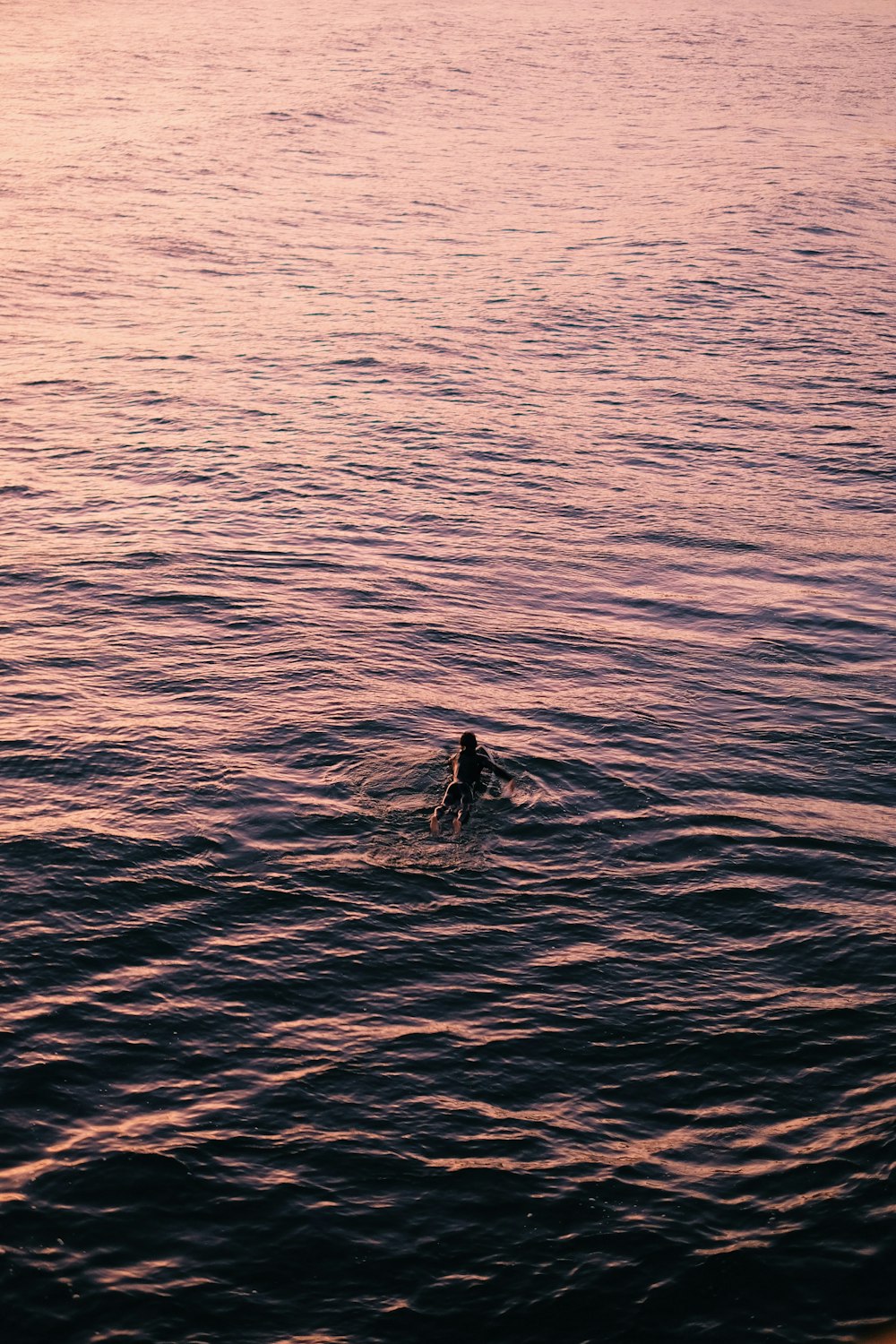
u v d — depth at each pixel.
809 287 36.88
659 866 11.57
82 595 17.17
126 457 22.81
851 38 86.38
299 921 10.56
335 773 12.82
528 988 9.92
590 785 12.87
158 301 33.19
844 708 14.98
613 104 65.69
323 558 18.84
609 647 16.38
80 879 10.98
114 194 44.06
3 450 22.88
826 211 45.69
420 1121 8.58
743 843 11.98
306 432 24.50
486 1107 8.72
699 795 12.80
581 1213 7.86
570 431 25.33
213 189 45.88
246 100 60.62
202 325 31.28
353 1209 7.86
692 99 67.69
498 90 67.50
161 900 10.77
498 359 29.70
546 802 12.48
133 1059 9.04
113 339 29.91
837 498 22.44
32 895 10.74
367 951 10.26
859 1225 7.76
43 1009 9.47
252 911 10.67
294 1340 7.02
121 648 15.62
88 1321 7.08
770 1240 7.67
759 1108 8.76
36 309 31.88
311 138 54.91
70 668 15.06
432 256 38.91
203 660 15.35
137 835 11.64
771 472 23.58
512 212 44.91
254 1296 7.28
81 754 13.02
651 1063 9.19
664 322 33.16
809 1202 7.93
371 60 71.75
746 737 14.14
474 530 20.31
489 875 11.29
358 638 16.17
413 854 11.53
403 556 19.09
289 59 70.38
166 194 44.75
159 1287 7.30
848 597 18.41
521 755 13.34
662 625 17.22
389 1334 7.07
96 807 12.08
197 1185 7.98
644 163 53.38
